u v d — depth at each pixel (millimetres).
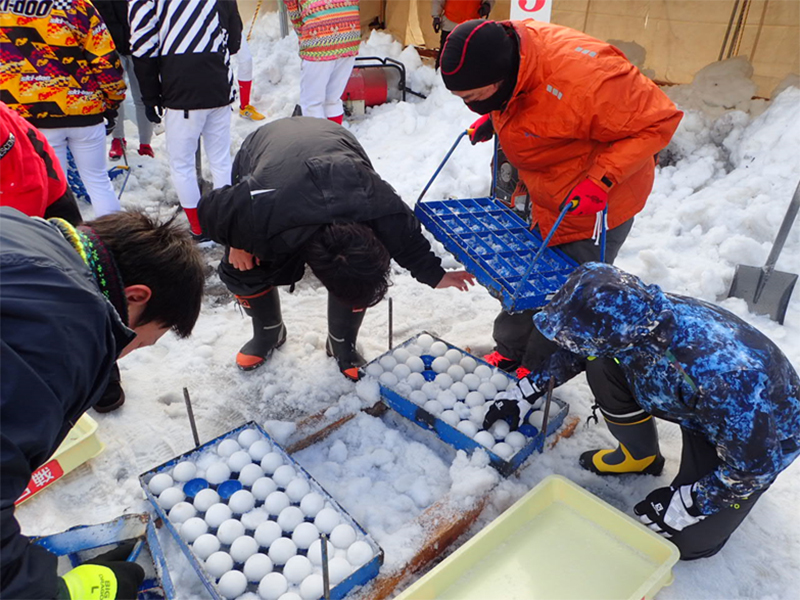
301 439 2209
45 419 958
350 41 4305
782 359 1586
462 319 3096
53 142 2967
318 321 3012
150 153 4789
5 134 1838
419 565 1822
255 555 1675
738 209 3537
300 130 1972
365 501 2031
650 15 5129
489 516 2002
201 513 1853
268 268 2152
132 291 1147
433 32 6434
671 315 1543
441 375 2365
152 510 1932
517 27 1893
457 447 2139
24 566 1021
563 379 2051
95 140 3113
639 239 3529
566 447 2279
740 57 4605
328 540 1736
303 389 2514
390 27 7023
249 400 2494
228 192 1805
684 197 3873
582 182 1896
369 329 2975
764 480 1494
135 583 1357
